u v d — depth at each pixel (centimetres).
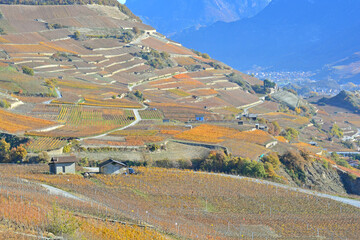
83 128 17962
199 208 9419
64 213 6612
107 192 9625
